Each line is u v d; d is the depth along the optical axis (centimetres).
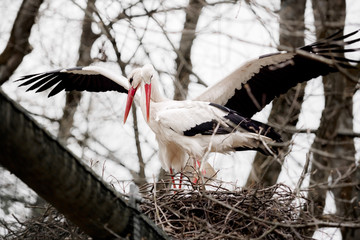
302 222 994
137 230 810
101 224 784
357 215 1288
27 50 1700
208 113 1304
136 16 1688
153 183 1078
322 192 1306
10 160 677
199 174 1047
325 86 1595
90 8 1762
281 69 1330
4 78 1667
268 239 999
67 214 766
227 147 1317
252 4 1128
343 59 1303
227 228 989
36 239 988
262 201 1016
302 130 1459
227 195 1045
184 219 996
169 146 1351
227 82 1345
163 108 1334
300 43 1581
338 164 1483
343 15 1550
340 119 1531
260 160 1549
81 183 738
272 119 1567
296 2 1634
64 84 1500
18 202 1255
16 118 658
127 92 1498
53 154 698
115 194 788
